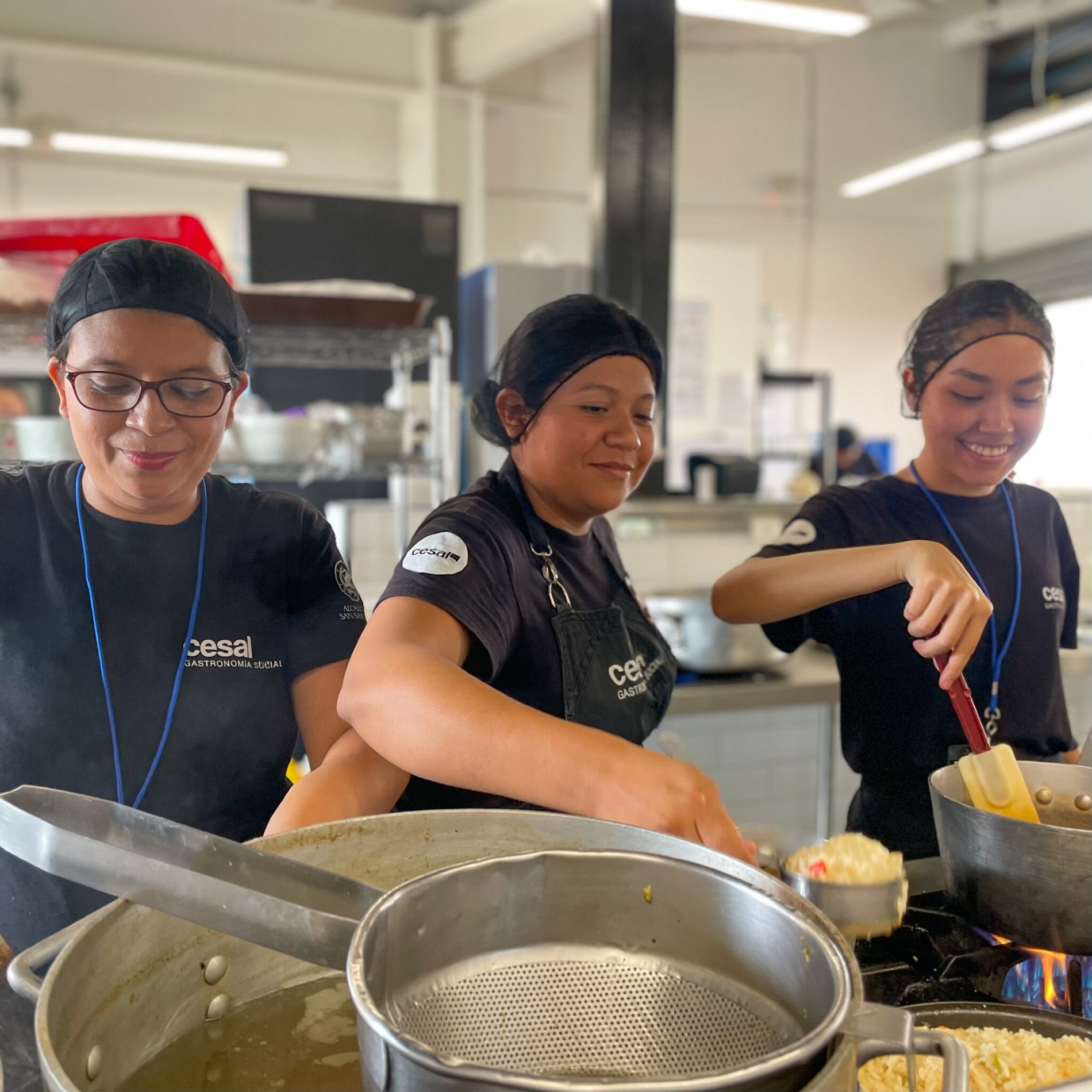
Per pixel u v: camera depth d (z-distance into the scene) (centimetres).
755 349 641
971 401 99
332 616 90
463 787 68
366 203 304
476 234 712
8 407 211
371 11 686
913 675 103
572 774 62
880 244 787
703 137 761
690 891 49
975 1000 67
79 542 84
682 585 225
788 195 771
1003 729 101
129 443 78
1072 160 656
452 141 701
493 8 649
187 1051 54
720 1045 46
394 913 44
